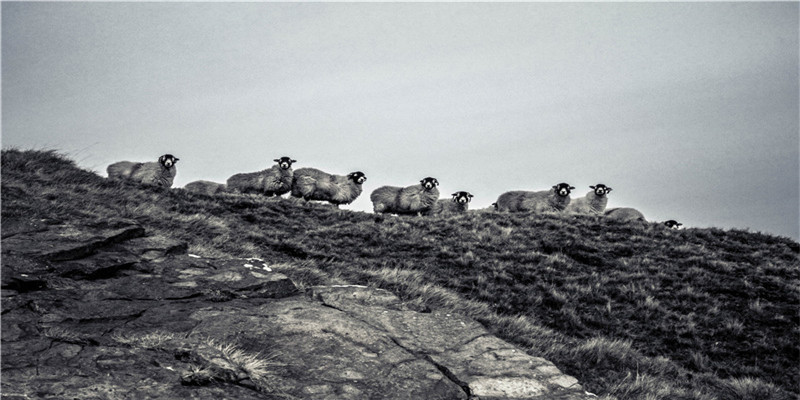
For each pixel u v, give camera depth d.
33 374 5.20
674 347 13.48
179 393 5.39
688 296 16.23
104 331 6.93
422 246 19.88
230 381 6.00
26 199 11.30
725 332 14.14
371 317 9.09
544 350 11.43
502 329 12.10
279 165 25.94
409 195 27.00
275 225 20.38
